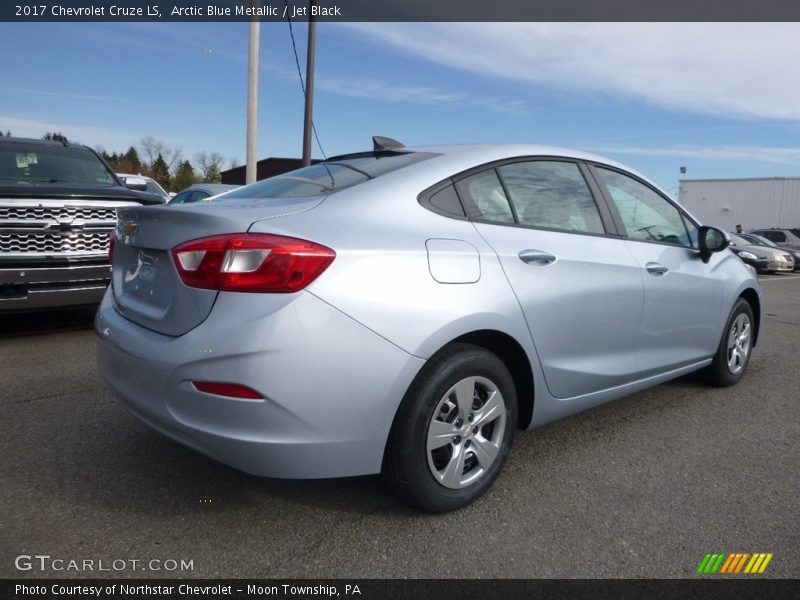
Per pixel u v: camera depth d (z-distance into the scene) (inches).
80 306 208.7
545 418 117.0
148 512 100.4
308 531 96.0
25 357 191.3
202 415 86.0
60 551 89.3
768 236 1065.5
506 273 105.0
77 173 258.1
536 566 88.7
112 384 100.5
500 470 108.3
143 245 100.9
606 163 140.7
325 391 85.6
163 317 93.4
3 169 240.8
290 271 84.1
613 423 147.8
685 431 143.5
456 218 105.4
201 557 88.9
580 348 119.5
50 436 129.7
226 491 107.7
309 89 498.9
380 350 88.6
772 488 114.9
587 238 125.0
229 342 83.2
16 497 104.0
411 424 93.1
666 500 109.2
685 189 1375.5
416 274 93.6
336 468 89.3
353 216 95.2
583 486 113.7
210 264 86.1
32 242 197.5
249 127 492.1
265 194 111.3
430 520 99.9
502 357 112.7
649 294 135.3
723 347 171.3
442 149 120.3
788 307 395.2
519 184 118.7
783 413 158.2
